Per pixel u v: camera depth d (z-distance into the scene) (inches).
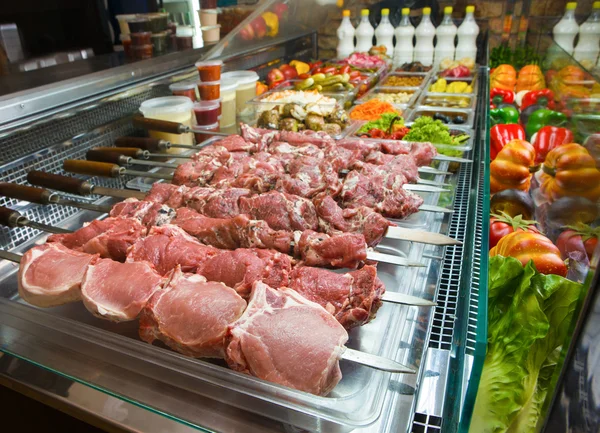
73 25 171.0
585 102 109.7
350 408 42.6
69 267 59.1
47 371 52.2
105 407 47.9
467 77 171.6
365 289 52.9
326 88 152.6
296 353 45.1
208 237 67.3
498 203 92.8
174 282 53.9
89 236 66.7
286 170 88.2
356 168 84.4
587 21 157.9
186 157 96.5
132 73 107.3
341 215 68.3
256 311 48.4
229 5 179.5
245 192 76.5
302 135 101.5
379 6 199.0
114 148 93.5
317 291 53.3
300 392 42.6
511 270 60.9
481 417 54.0
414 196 75.4
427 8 190.1
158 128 103.4
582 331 43.1
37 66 141.9
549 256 70.7
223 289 52.6
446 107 137.7
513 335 55.7
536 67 170.6
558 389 47.1
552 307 58.1
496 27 197.9
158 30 129.0
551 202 95.7
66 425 56.1
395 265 66.1
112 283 55.3
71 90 90.5
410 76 179.6
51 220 85.4
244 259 57.0
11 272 70.7
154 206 71.9
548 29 185.8
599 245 46.8
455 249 69.8
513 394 53.7
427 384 47.8
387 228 65.8
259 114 128.3
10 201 80.4
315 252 60.3
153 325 51.4
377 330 55.5
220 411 45.6
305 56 200.8
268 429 43.7
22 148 82.9
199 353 49.6
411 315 55.9
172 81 121.4
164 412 45.9
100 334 50.9
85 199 90.8
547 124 131.3
